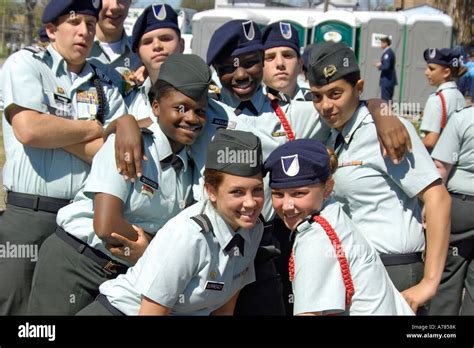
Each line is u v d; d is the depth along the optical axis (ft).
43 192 12.88
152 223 11.44
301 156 10.37
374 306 10.27
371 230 11.93
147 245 11.21
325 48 11.72
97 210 10.96
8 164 13.10
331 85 11.60
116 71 15.35
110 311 10.73
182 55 11.24
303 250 10.30
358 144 11.87
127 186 11.04
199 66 11.01
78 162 12.93
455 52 22.18
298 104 13.09
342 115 11.78
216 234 10.40
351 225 10.66
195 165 11.81
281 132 12.84
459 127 16.33
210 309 10.89
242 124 12.16
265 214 12.10
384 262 11.79
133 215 11.33
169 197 11.37
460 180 16.49
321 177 10.43
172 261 10.07
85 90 13.32
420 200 13.69
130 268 11.03
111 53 15.71
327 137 13.19
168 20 13.91
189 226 10.19
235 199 10.19
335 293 10.06
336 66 11.55
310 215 10.51
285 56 14.83
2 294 12.92
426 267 11.74
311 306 10.09
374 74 61.05
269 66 14.88
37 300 12.07
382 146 11.60
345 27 60.18
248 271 11.41
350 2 67.36
